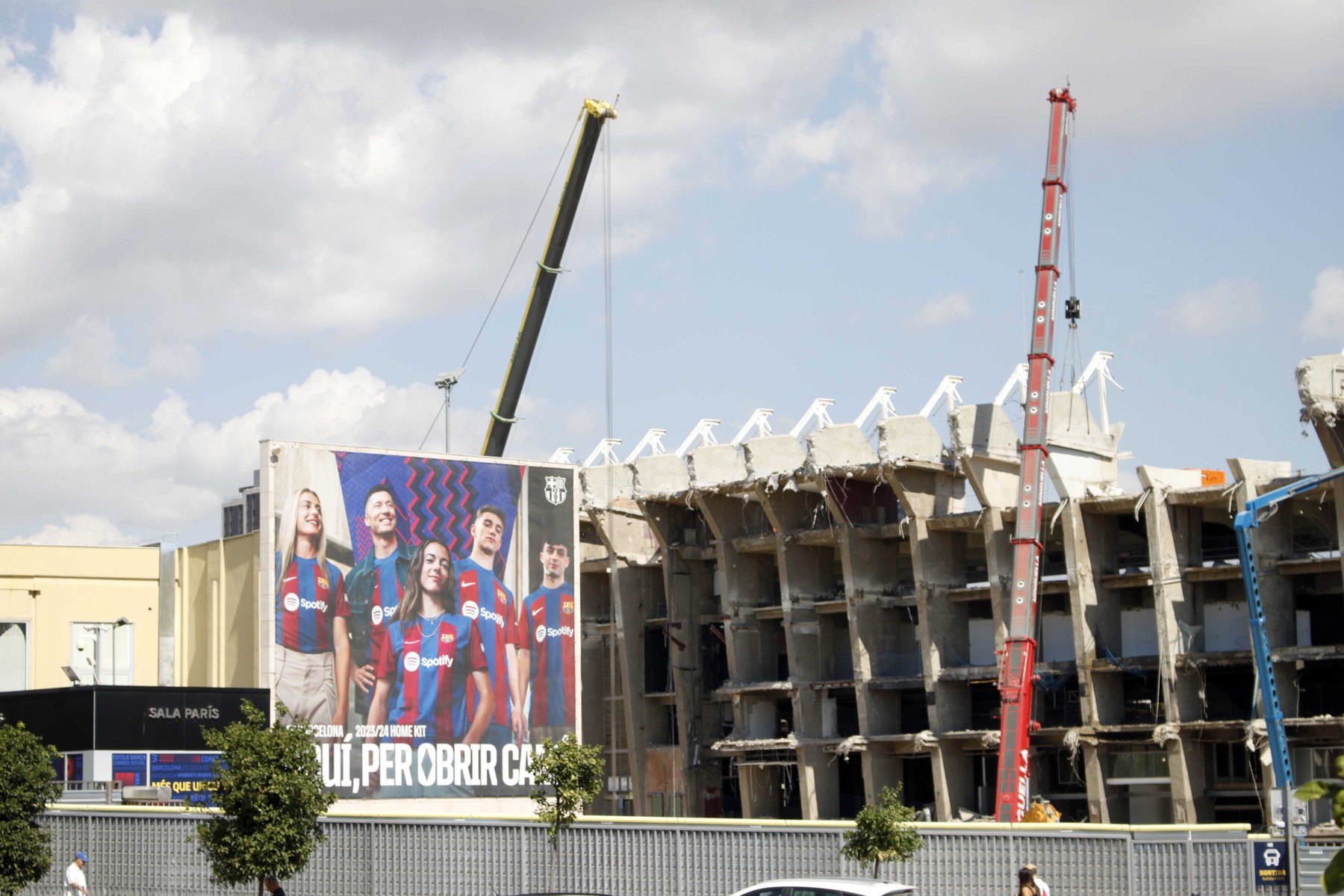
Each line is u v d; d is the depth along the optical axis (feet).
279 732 143.13
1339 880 45.96
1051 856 145.79
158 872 172.04
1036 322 286.46
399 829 167.02
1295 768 270.05
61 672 295.89
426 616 257.34
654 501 337.11
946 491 305.73
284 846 141.08
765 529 337.72
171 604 300.61
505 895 161.07
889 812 145.18
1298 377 248.32
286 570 246.06
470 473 265.54
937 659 298.35
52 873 177.88
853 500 309.63
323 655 247.09
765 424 328.29
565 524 273.95
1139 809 290.97
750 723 330.34
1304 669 279.90
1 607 293.84
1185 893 140.05
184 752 232.53
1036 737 292.81
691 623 345.31
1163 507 275.18
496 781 259.39
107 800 203.41
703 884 154.51
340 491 252.83
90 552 301.02
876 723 307.99
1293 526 287.28
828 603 316.40
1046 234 295.69
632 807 353.72
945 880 149.48
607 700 371.56
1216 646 281.33
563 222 338.34
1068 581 284.00
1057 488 285.84
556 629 269.64
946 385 300.61
